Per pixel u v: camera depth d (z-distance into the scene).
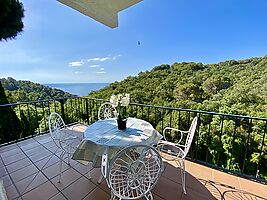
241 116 2.22
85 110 4.47
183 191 2.01
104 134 2.03
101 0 2.02
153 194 1.95
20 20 5.59
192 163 2.62
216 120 8.77
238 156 8.09
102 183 2.14
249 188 2.09
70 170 2.42
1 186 1.35
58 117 2.70
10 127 6.80
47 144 3.25
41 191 2.01
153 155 1.53
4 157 2.78
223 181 2.21
